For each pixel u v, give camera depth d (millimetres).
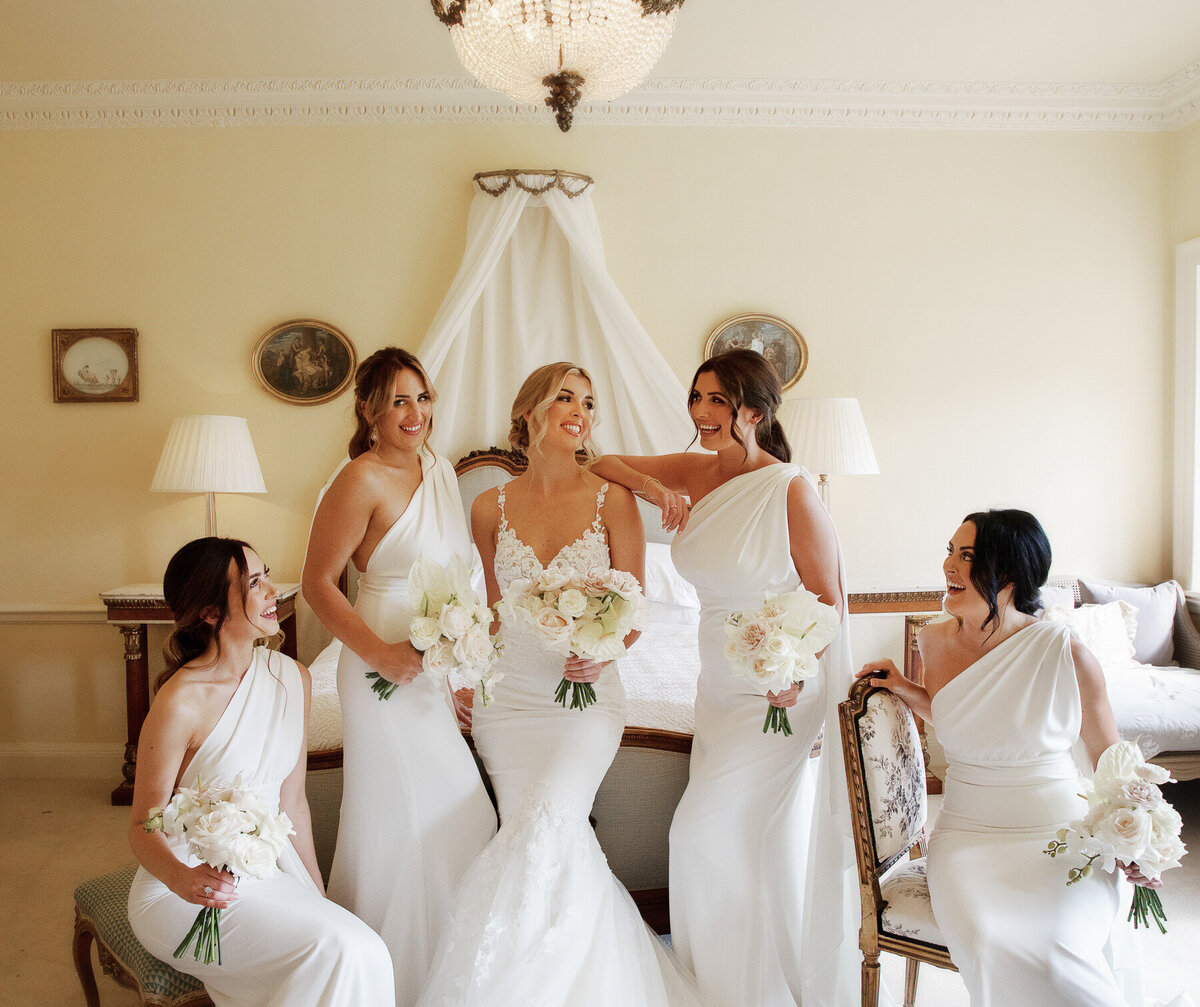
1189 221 4301
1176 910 2701
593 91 2469
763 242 4312
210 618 1764
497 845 1871
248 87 4062
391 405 2010
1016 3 3441
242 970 1654
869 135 4320
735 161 4289
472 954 1759
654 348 3979
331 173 4199
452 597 1843
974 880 1726
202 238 4176
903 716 1996
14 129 4121
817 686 2096
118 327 4164
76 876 3049
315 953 1604
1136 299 4426
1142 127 4375
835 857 2014
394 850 1965
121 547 4191
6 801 3824
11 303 4152
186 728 1709
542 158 4238
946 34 3697
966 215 4367
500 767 2037
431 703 2010
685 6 3434
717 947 1994
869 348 4363
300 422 4211
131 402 4180
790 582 2082
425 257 4223
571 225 4012
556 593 1883
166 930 1677
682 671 2902
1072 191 4387
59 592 4195
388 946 1939
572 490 2178
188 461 3703
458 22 2295
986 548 1881
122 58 3816
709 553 2086
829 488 4414
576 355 4156
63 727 4219
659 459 2383
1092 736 1859
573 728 2021
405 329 4230
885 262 4352
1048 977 1566
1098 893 1695
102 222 4152
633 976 1847
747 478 2070
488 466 4035
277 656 1906
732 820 1995
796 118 4277
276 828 1560
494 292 4129
